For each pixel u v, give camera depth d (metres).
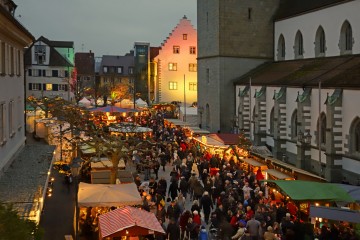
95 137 31.86
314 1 58.09
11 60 27.84
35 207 17.78
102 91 122.75
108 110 60.53
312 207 22.12
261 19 68.75
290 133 51.16
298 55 61.84
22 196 19.42
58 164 38.19
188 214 25.80
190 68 110.25
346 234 21.78
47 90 107.31
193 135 53.78
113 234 19.06
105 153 31.91
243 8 68.06
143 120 71.50
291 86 50.25
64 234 25.55
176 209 27.20
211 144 44.28
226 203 27.27
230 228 23.53
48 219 28.16
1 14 20.81
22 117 33.34
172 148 50.16
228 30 67.81
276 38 67.88
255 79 61.94
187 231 25.16
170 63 109.56
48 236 25.12
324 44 55.22
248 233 22.03
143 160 42.16
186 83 110.50
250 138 61.12
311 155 46.25
